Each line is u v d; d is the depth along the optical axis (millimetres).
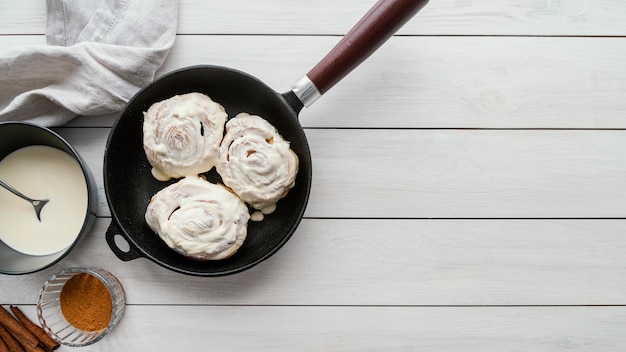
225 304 917
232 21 920
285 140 894
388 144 925
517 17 932
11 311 905
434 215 926
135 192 892
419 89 928
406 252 924
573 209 926
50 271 906
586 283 932
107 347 910
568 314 929
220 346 916
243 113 896
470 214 929
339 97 923
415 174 926
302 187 871
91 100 873
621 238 929
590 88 931
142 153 898
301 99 839
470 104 931
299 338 920
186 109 857
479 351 925
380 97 925
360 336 923
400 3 800
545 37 927
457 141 929
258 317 918
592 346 928
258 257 870
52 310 899
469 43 930
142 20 888
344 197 921
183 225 838
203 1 918
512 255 930
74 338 896
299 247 918
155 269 914
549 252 932
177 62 918
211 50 918
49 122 885
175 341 915
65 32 897
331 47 922
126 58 874
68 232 871
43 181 878
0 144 856
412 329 925
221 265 873
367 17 809
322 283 919
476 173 929
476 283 928
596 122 930
